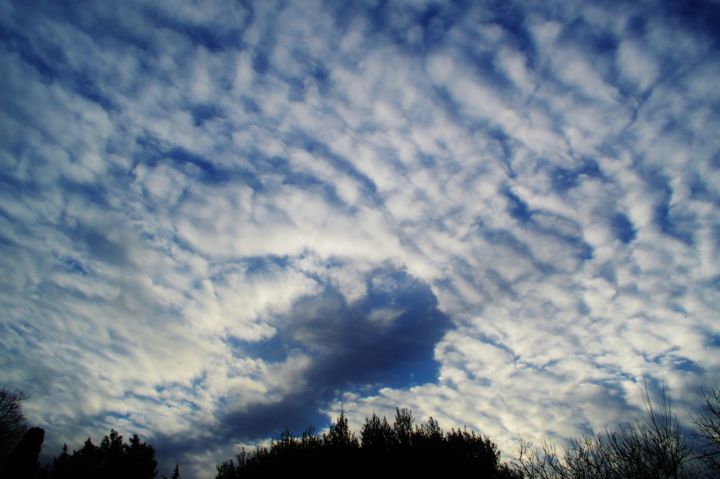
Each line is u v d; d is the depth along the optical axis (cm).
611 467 1021
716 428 981
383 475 1612
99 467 2938
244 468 2019
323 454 1797
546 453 1185
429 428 1802
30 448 1342
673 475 916
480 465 1577
